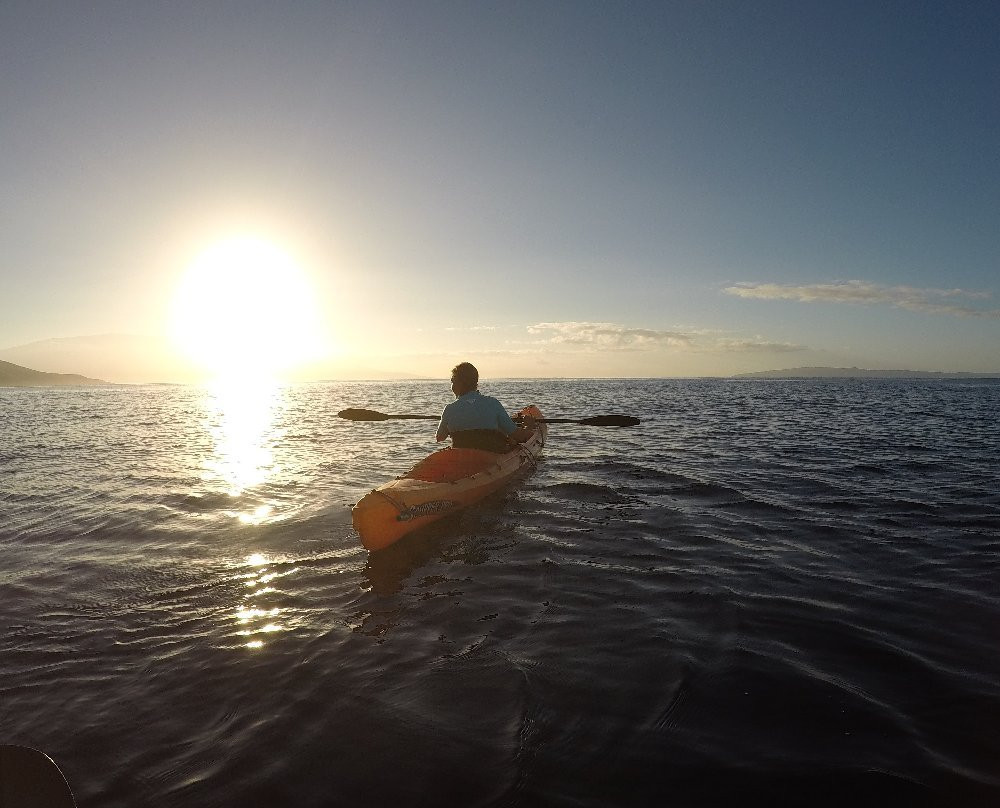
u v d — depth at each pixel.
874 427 15.80
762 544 5.30
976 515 6.13
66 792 1.47
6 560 5.19
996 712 2.63
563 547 5.36
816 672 3.04
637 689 2.92
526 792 2.20
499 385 87.88
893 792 2.15
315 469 9.93
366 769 2.37
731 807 2.10
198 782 2.32
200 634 3.70
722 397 39.78
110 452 12.35
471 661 3.27
